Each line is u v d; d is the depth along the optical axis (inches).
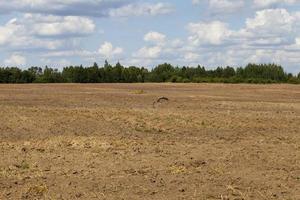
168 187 397.4
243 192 384.8
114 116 920.9
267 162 504.4
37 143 612.7
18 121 820.6
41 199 363.9
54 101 1304.1
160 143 631.2
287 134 740.7
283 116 994.1
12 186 396.8
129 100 1387.8
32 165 478.0
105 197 369.1
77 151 560.1
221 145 621.9
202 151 571.5
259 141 659.4
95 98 1453.0
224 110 1108.5
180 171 454.6
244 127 820.0
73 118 879.1
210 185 404.5
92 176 434.0
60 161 500.7
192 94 1768.0
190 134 733.3
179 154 549.0
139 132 741.9
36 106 1121.4
